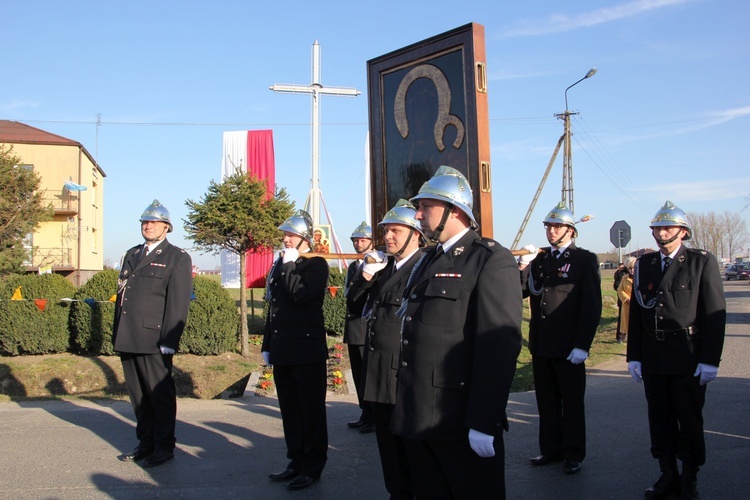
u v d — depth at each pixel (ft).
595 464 18.10
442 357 10.06
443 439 9.91
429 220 10.77
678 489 15.58
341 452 19.97
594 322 17.57
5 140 89.56
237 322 43.55
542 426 18.34
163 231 19.72
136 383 19.06
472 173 14.42
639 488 16.21
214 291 40.60
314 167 62.64
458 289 10.18
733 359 35.58
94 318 37.45
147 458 18.31
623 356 38.17
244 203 44.19
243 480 17.15
